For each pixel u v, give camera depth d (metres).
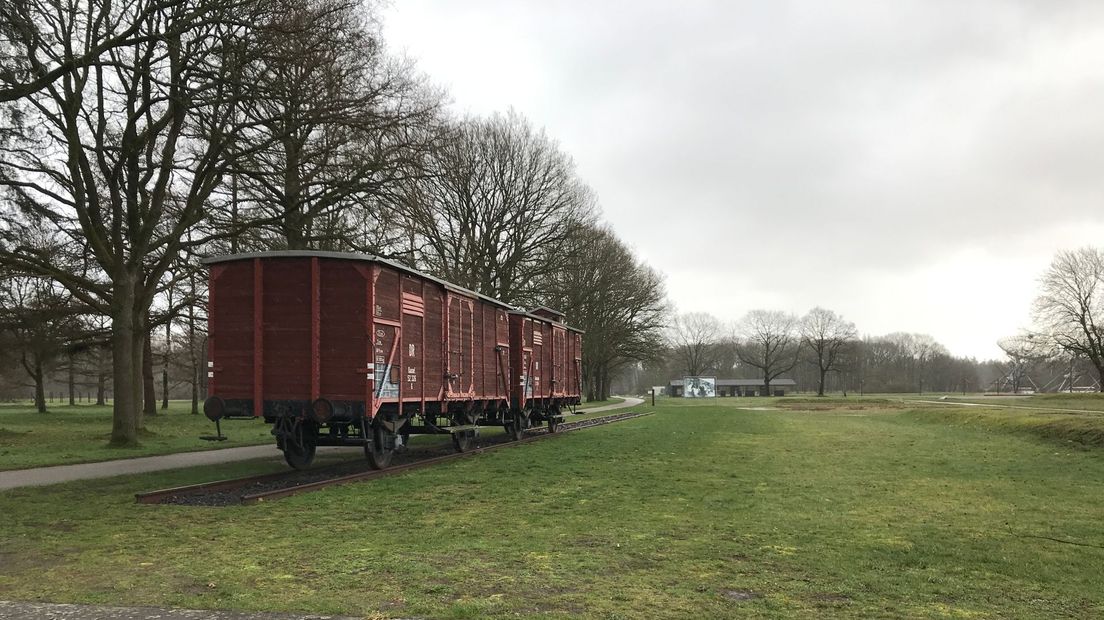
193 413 41.81
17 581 6.24
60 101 19.31
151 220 20.42
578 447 19.69
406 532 8.34
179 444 20.86
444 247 38.78
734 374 165.50
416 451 18.88
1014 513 9.57
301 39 18.50
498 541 7.80
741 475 13.56
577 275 56.06
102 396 61.69
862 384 133.75
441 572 6.42
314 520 9.12
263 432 26.28
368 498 10.86
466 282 38.72
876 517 9.26
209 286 13.89
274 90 18.77
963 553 7.29
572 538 7.96
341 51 19.56
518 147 42.28
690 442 21.25
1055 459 16.25
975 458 16.56
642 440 22.09
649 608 5.40
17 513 9.74
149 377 39.25
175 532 8.41
